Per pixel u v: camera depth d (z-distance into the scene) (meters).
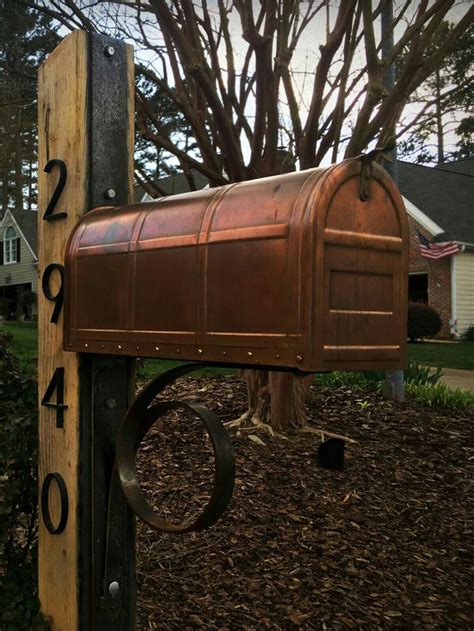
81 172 1.62
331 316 1.08
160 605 2.42
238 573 2.72
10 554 1.93
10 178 22.20
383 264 1.17
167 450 3.89
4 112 7.72
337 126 3.91
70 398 1.63
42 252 1.76
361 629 2.44
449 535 3.30
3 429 1.89
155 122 4.15
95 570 1.60
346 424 4.77
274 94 3.92
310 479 3.65
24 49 5.38
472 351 12.95
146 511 1.40
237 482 3.51
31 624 1.72
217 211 1.23
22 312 25.72
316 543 3.04
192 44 3.55
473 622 2.57
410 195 18.11
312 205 1.07
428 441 4.57
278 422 4.32
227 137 3.87
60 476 1.67
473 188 19.05
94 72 1.63
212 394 5.23
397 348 1.19
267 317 1.11
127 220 1.44
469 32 4.56
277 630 2.37
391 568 2.92
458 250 16.50
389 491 3.69
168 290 1.29
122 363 1.66
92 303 1.49
